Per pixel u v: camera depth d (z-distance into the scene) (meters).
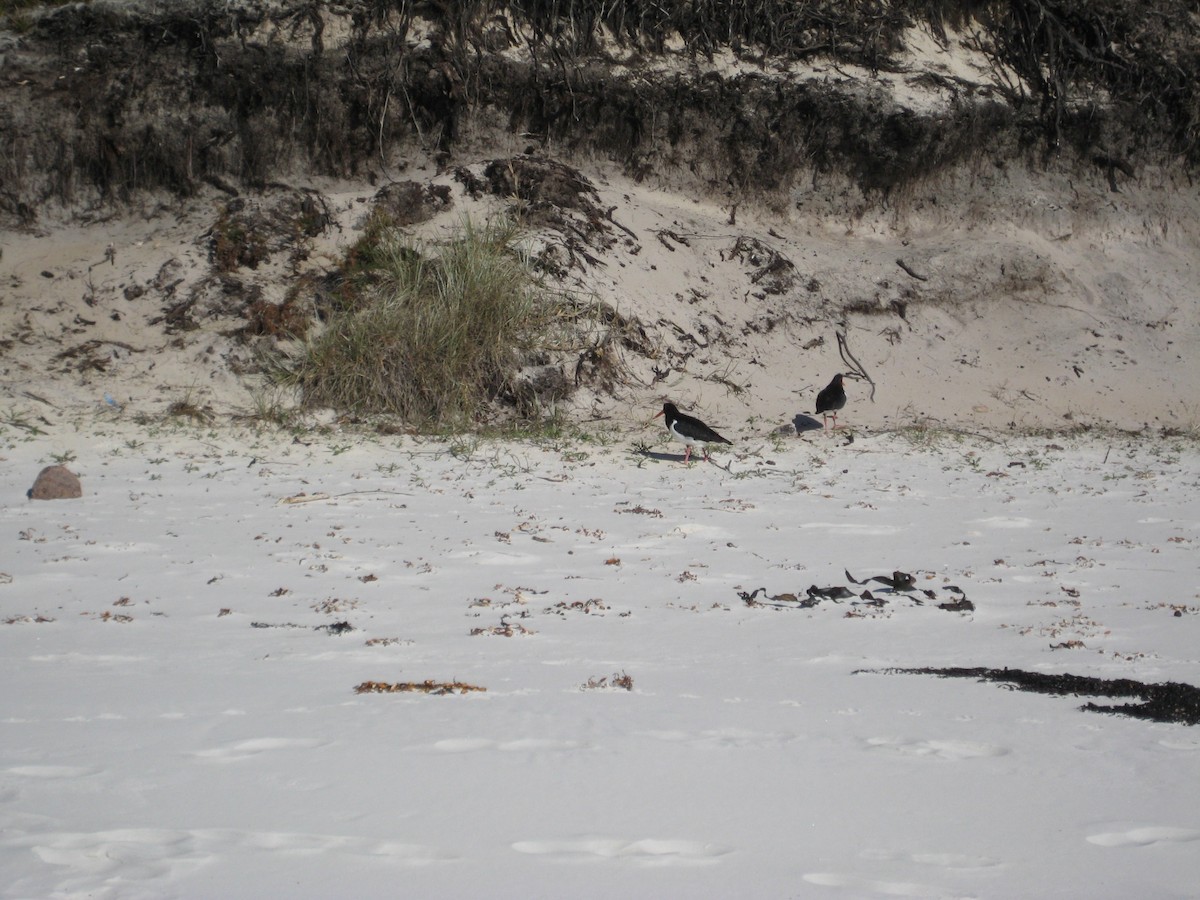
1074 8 35.84
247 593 13.60
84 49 31.20
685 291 30.53
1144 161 36.00
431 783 7.64
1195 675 10.80
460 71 31.98
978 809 7.44
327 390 26.02
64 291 28.22
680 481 21.77
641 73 33.03
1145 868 6.56
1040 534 17.86
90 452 22.36
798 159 34.06
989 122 34.69
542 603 13.45
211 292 28.03
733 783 7.80
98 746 8.27
